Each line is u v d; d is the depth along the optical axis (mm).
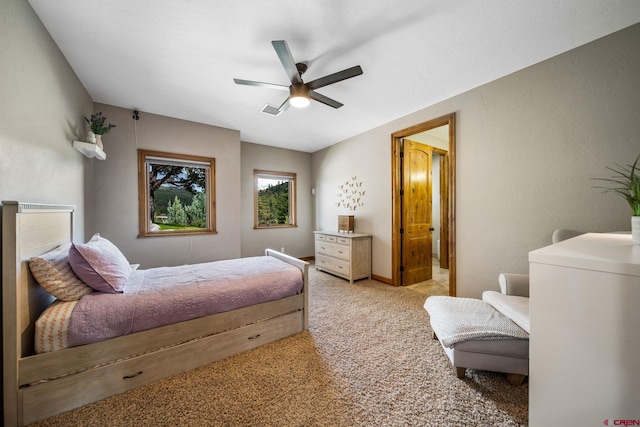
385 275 3701
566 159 2027
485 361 1458
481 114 2535
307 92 2043
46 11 1564
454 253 2768
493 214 2471
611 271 675
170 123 3387
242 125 3750
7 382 1141
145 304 1485
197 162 3613
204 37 1826
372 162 3906
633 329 644
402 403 1334
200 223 3773
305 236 5434
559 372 769
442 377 1546
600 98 1858
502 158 2395
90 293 1483
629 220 1768
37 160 1607
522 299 1815
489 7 1553
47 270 1326
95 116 2441
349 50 1976
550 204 2119
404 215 3564
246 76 2367
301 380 1520
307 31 1761
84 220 2564
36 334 1213
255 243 4824
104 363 1365
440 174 4602
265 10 1571
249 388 1450
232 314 1779
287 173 5176
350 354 1805
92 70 2252
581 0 1496
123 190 3078
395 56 2053
